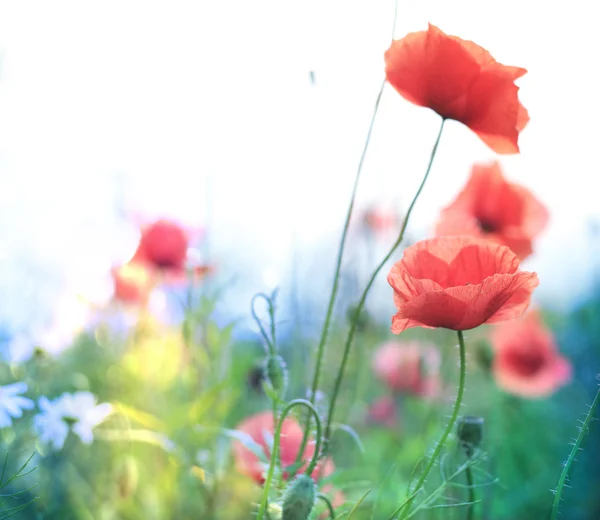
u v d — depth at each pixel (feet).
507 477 4.50
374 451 4.40
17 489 3.79
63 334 4.13
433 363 4.73
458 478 3.78
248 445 3.43
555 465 4.76
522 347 4.58
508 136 3.19
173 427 3.92
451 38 3.17
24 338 3.89
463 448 3.38
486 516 4.02
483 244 3.13
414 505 3.70
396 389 4.66
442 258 3.14
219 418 3.91
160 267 4.16
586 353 5.56
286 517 3.10
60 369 4.34
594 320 5.75
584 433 3.07
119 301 4.41
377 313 4.89
